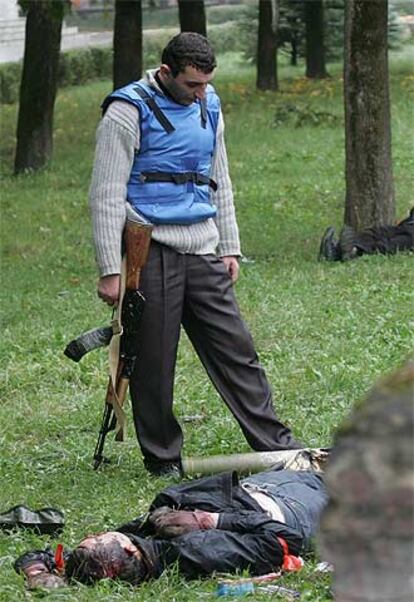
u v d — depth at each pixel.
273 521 9.46
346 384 16.05
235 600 8.72
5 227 33.38
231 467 12.43
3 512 11.66
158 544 9.30
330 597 8.58
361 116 26.05
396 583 3.53
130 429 14.88
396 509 3.53
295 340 18.64
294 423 14.52
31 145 42.81
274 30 64.19
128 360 12.66
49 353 18.67
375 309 20.17
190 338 12.86
